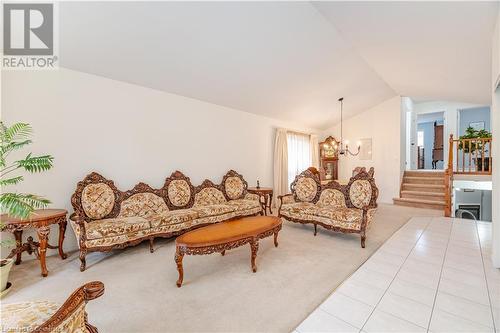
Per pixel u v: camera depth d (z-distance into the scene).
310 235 3.86
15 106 2.79
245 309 1.92
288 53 3.66
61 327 1.06
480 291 2.15
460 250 3.16
